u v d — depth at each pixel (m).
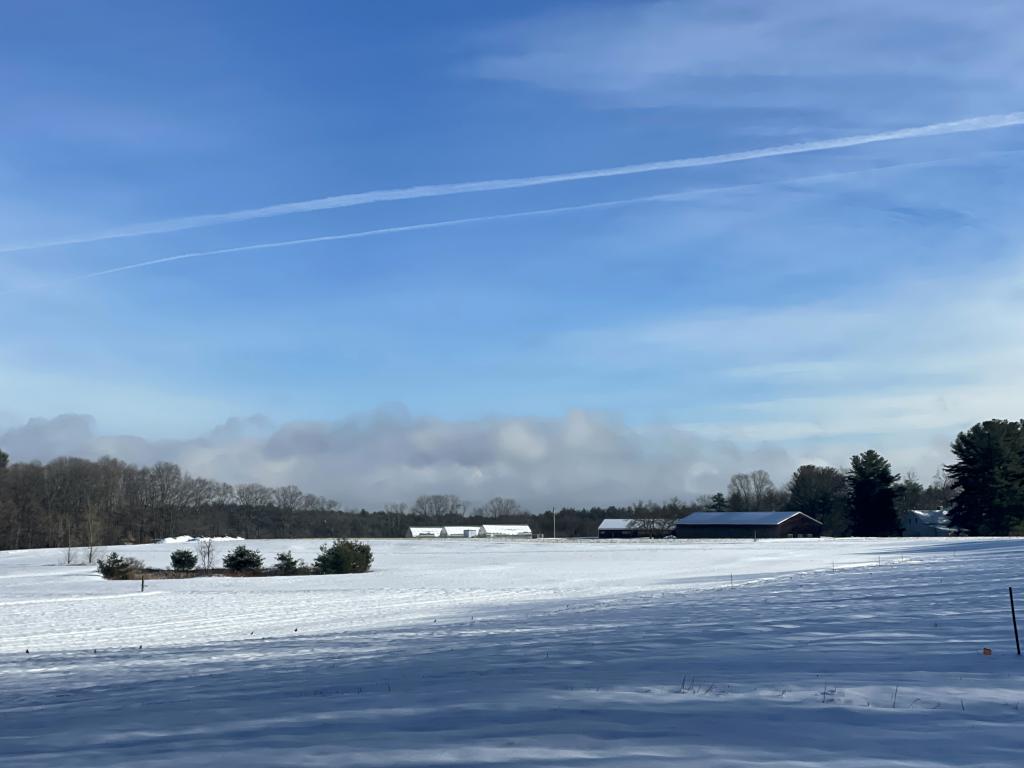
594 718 7.99
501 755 6.64
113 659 18.95
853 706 8.30
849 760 6.28
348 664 14.79
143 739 8.21
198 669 15.84
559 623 21.14
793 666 11.17
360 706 9.30
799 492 135.38
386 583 46.06
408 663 14.23
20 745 8.20
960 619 16.12
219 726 8.64
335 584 46.62
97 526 109.25
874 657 11.73
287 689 11.67
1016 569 30.14
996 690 8.95
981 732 7.13
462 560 67.69
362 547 59.75
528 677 11.17
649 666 11.88
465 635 19.48
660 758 6.42
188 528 133.75
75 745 8.09
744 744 6.83
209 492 145.62
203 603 36.47
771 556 60.06
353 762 6.63
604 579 43.81
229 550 84.62
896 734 7.10
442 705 9.05
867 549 63.50
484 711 8.57
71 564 74.31
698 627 17.50
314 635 22.45
